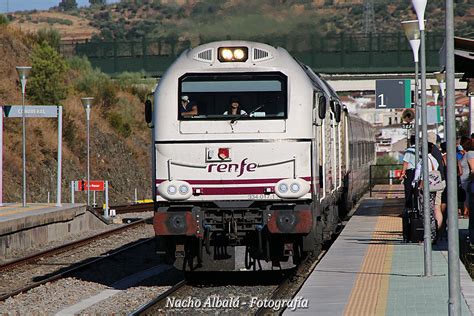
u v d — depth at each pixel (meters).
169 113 40.53
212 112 40.59
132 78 162.38
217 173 40.19
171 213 39.97
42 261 56.34
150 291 41.44
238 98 40.66
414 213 49.16
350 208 82.94
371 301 31.19
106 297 40.41
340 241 52.47
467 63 53.78
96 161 120.44
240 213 40.41
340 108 57.59
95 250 62.31
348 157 72.31
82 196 110.94
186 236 41.00
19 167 103.62
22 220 62.03
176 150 40.38
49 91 126.38
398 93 81.19
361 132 94.94
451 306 25.09
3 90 120.69
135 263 54.53
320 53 154.75
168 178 40.44
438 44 158.25
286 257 41.62
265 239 40.62
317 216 42.84
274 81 40.69
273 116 40.41
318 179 43.03
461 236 55.09
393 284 35.34
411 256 44.59
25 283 46.97
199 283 43.22
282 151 40.22
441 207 52.06
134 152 133.38
